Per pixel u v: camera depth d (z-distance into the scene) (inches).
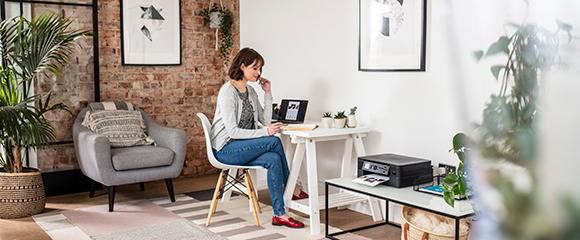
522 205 9.3
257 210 138.7
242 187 140.5
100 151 134.9
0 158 142.8
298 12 158.7
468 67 10.6
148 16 178.4
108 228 123.7
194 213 137.9
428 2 116.9
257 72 126.1
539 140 9.3
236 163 123.7
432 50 116.5
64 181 163.3
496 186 9.8
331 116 134.0
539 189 9.1
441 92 115.0
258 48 179.8
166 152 146.2
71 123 165.0
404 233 94.1
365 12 133.9
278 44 169.0
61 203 150.3
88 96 167.8
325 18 148.4
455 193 74.7
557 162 8.9
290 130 126.6
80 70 165.3
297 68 161.2
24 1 152.9
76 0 162.6
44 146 160.1
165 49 183.3
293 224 123.5
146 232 120.2
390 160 111.0
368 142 137.3
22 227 124.6
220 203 148.9
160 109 185.2
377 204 130.8
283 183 128.6
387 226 126.3
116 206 146.2
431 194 98.0
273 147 123.7
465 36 10.6
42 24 135.0
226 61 197.3
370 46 133.0
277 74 171.0
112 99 173.8
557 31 9.3
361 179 110.5
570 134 8.9
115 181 137.7
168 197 157.5
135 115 161.5
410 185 106.7
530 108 9.5
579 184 8.6
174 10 183.9
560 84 9.2
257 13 178.9
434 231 91.0
